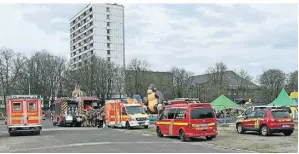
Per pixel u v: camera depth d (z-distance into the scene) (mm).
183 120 21703
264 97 92250
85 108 44062
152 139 22922
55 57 87375
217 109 44375
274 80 91812
